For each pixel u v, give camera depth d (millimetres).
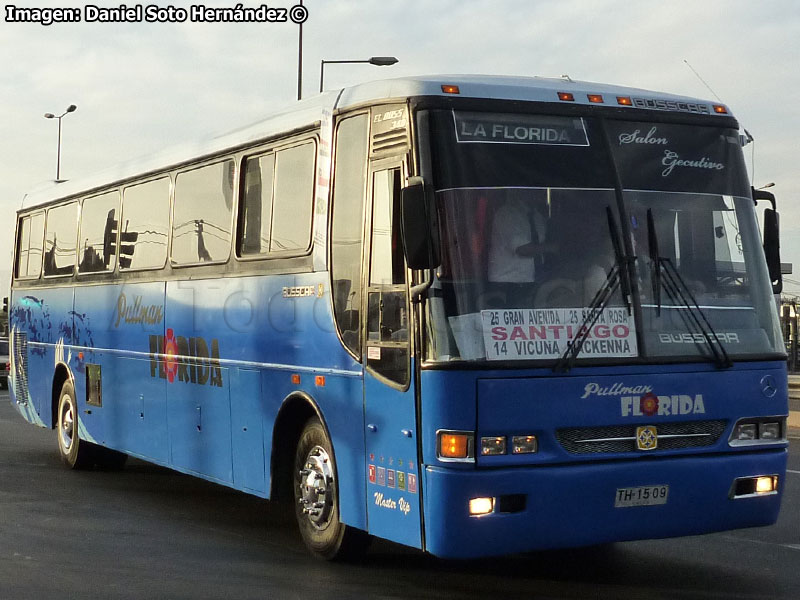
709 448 7473
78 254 14203
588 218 7414
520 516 6980
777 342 7793
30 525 10266
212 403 10312
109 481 13352
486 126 7395
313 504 8602
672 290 7484
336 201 8305
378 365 7605
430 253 6883
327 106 8523
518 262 7191
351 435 7980
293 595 7512
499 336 7031
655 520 7301
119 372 12703
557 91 7652
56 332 14938
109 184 13234
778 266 8102
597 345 7207
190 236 10898
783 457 7719
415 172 7297
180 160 11227
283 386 8969
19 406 16578
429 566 8438
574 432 7133
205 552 9031
